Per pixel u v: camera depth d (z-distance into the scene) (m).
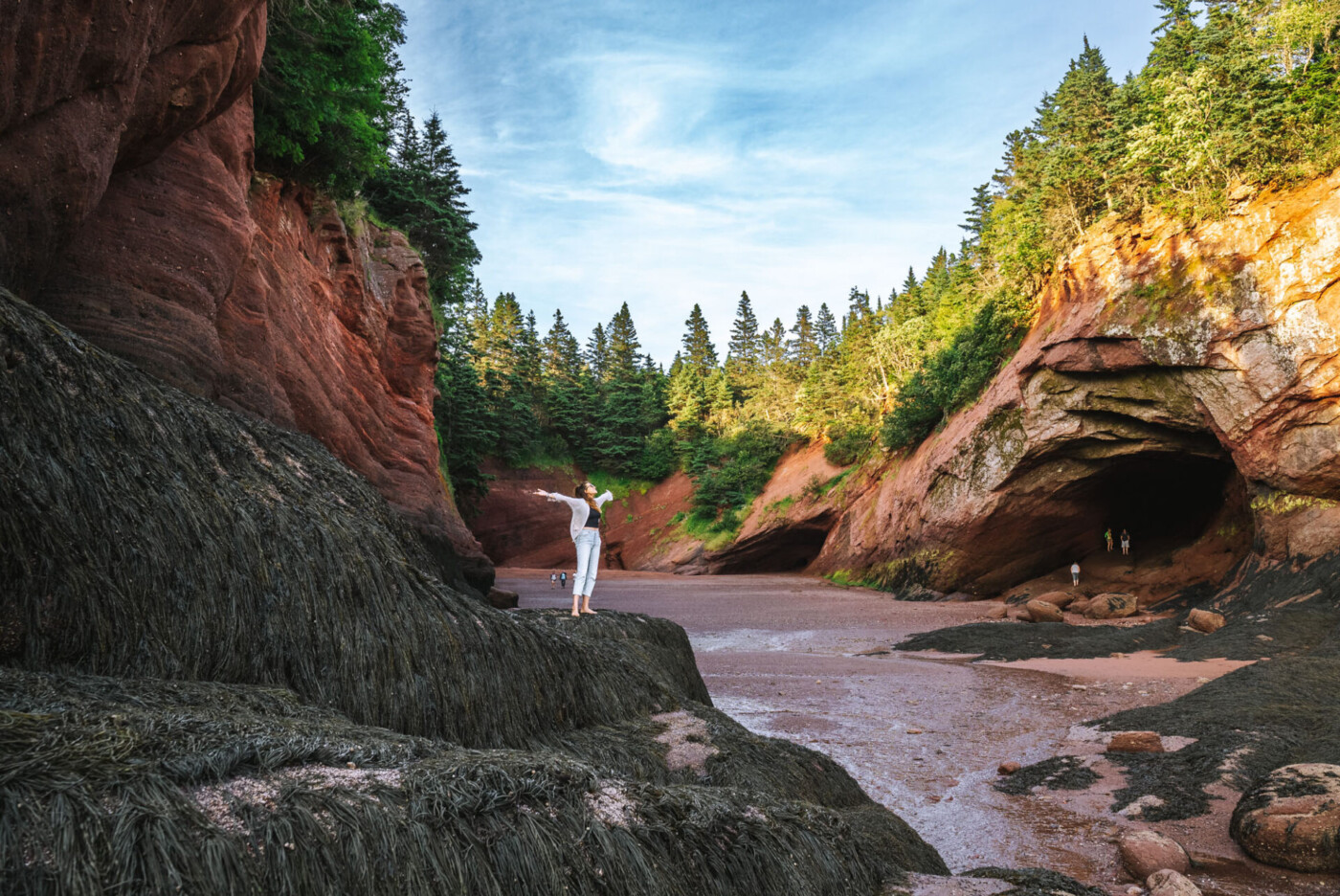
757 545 56.00
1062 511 30.00
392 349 19.83
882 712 10.33
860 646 19.34
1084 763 7.45
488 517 65.69
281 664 2.67
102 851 1.21
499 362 89.69
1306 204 20.72
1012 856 5.43
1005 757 8.09
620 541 69.19
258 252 12.15
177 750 1.56
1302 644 13.23
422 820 1.70
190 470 2.81
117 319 7.19
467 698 3.32
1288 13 22.56
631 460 74.25
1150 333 23.59
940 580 33.38
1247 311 21.25
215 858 1.32
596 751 3.77
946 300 55.16
